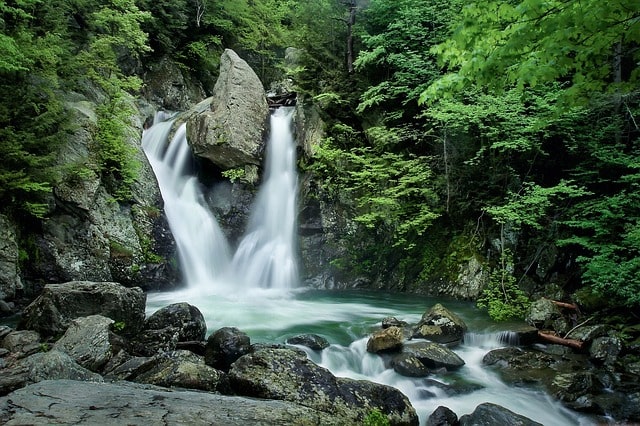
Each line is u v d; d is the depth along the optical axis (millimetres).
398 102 15188
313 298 12969
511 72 4992
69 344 6559
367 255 14805
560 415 6098
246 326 9430
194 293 13234
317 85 16609
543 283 11070
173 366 6152
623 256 9453
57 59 13086
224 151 15102
